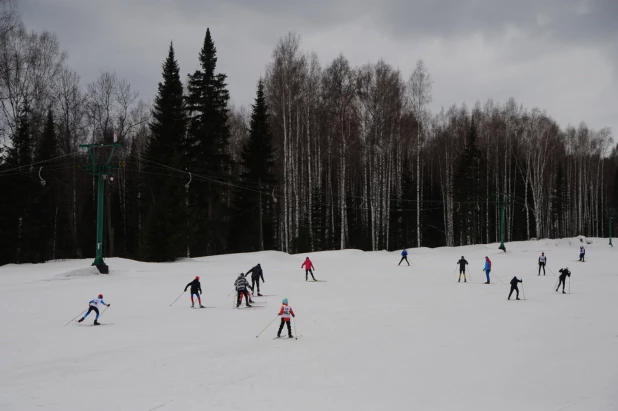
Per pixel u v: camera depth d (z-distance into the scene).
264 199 52.78
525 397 9.25
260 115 50.28
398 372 10.94
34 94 43.16
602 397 9.22
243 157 50.69
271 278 31.62
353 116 53.22
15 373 11.04
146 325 16.64
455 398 9.20
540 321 16.97
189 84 49.28
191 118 48.97
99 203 32.28
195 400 9.20
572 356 12.22
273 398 9.27
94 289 25.45
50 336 14.89
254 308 20.11
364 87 54.00
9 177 39.75
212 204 49.81
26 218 41.19
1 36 37.12
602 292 25.12
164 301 21.97
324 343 13.89
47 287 26.12
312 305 20.69
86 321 17.36
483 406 8.77
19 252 41.78
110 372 11.10
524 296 23.58
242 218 50.50
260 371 11.12
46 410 8.70
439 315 18.25
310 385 10.07
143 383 10.28
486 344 13.54
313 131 55.94
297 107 50.19
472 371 10.98
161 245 40.66
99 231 32.06
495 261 44.44
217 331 15.67
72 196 48.78
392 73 54.31
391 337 14.52
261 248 49.81
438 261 43.47
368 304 20.92
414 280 30.61
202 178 46.84
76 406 8.90
